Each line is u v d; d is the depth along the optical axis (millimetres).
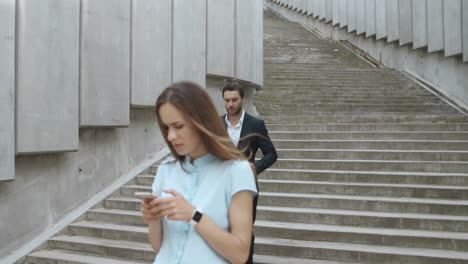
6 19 4938
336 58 16188
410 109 10766
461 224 4449
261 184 6035
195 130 1425
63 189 5934
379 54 15883
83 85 5969
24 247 5305
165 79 7453
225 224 1441
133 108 7184
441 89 11938
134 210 6027
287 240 4629
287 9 26203
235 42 9195
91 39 6078
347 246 4324
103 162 6602
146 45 7074
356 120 8469
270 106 10680
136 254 4828
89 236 5566
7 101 4938
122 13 6586
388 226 4695
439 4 11625
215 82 8766
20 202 5352
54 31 5504
